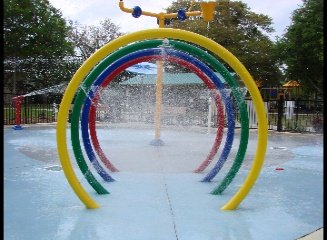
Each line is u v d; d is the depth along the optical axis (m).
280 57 29.06
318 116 14.70
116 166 6.66
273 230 3.78
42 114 16.48
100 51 4.01
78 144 4.74
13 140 9.99
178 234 3.62
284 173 6.53
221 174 6.23
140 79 17.20
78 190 4.27
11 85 28.69
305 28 26.56
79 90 4.60
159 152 8.13
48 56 27.03
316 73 27.73
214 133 12.05
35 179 5.74
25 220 3.94
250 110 14.27
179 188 5.30
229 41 29.27
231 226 3.86
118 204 4.52
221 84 5.59
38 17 26.20
